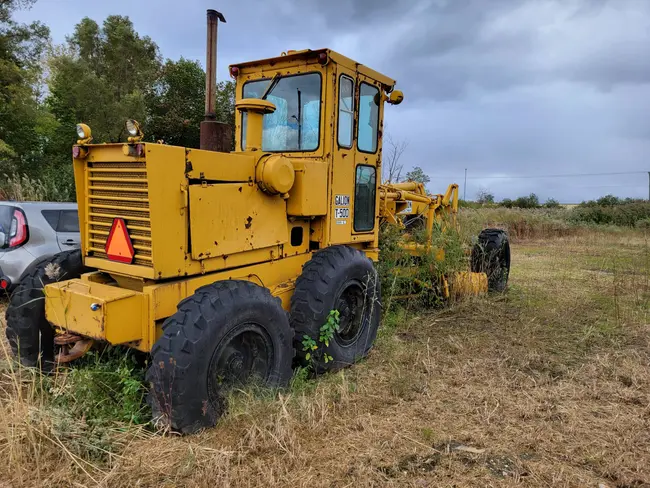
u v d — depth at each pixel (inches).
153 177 116.8
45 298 130.5
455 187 291.9
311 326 149.8
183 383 110.0
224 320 117.3
